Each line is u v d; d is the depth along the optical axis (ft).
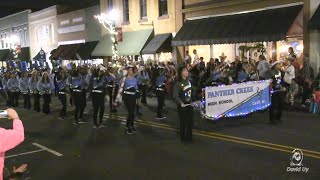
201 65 65.26
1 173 11.98
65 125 45.88
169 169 26.23
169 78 64.90
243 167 25.76
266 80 43.47
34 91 59.21
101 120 43.60
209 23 72.84
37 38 145.07
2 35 176.86
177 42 75.97
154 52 81.97
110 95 54.49
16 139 11.72
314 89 46.93
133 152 31.24
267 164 26.17
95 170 26.91
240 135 35.24
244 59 59.88
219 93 40.16
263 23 61.82
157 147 32.48
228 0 70.13
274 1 62.49
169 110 53.78
